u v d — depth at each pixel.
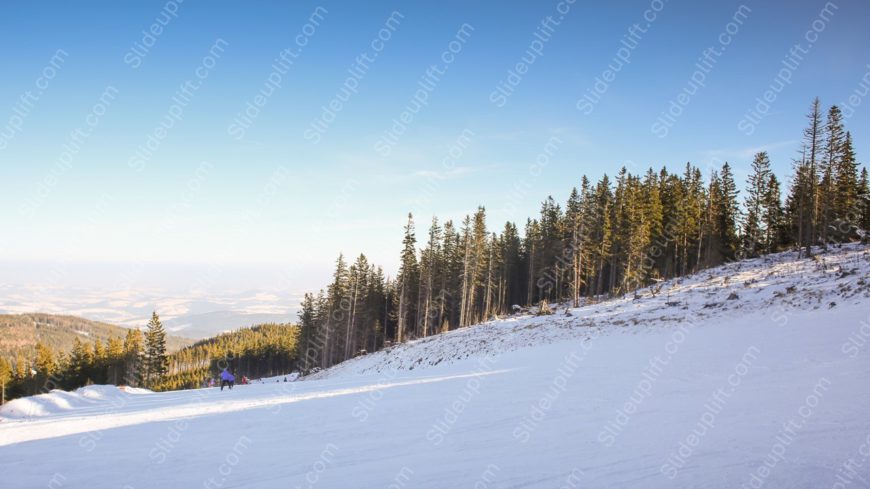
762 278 37.34
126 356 76.56
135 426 14.41
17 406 21.25
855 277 28.44
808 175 44.41
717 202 56.72
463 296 57.69
